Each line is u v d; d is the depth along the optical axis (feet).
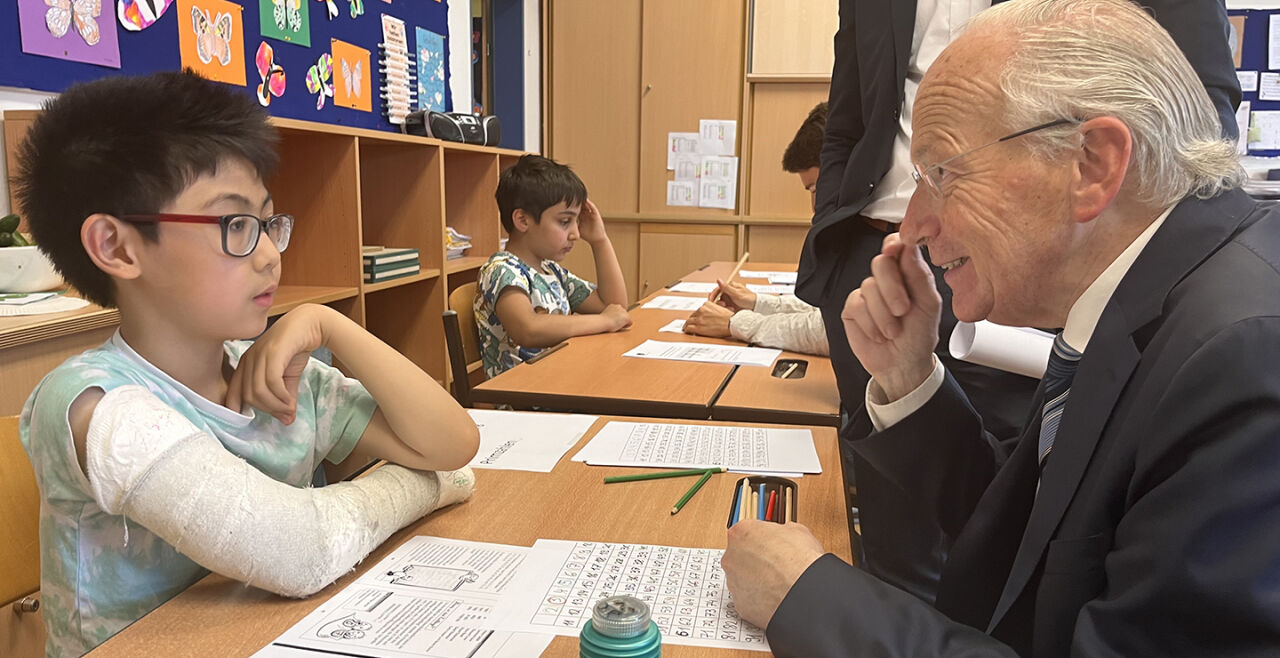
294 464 2.91
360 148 10.99
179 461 2.23
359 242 9.12
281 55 9.55
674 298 9.48
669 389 5.17
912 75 5.01
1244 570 1.57
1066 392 2.40
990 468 3.29
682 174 16.75
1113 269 2.17
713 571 2.56
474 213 12.41
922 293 3.18
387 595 2.40
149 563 2.53
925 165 2.38
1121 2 2.19
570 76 16.90
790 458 3.63
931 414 3.23
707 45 16.22
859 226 5.24
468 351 7.69
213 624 2.23
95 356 2.51
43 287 5.66
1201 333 1.77
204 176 2.44
